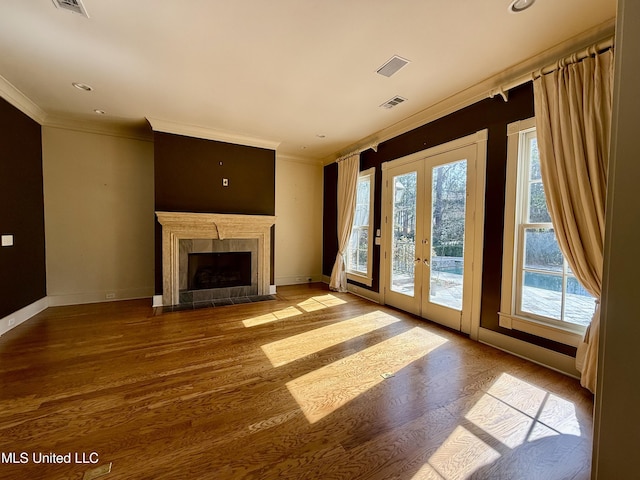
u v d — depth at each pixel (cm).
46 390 201
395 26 203
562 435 163
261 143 480
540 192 253
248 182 474
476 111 302
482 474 136
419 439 159
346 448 152
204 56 242
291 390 206
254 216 470
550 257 246
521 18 192
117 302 435
